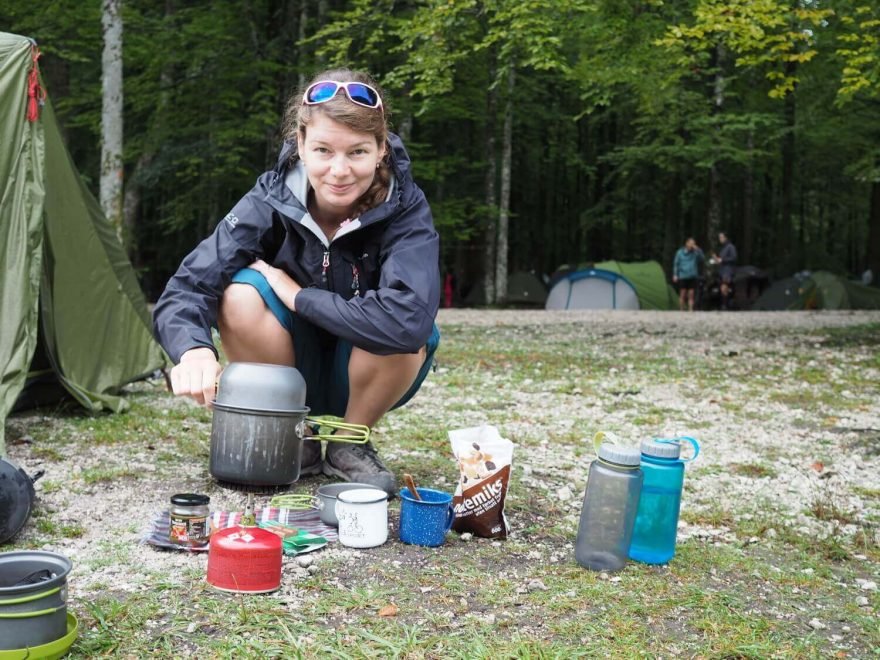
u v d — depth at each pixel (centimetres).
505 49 1105
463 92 2233
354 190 303
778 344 1136
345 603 252
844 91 1102
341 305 308
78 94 1981
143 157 2083
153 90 1956
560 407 649
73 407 545
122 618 234
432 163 2148
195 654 216
